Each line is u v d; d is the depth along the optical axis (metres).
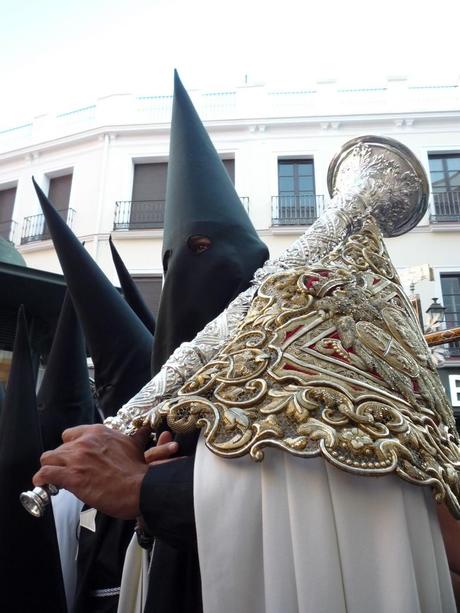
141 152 11.20
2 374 3.59
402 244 9.80
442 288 9.57
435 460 0.68
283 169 10.94
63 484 0.73
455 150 10.53
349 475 0.66
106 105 11.76
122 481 0.74
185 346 0.90
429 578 0.63
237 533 0.65
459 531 0.75
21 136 12.16
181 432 0.72
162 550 0.94
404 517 0.64
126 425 0.83
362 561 0.62
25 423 1.15
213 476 0.68
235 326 0.91
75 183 11.21
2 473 1.09
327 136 10.95
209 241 1.16
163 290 1.20
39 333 3.86
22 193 11.57
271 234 10.26
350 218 1.06
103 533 1.41
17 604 1.03
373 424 0.67
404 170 1.16
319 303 0.84
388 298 0.93
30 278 3.48
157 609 0.90
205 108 11.34
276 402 0.69
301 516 0.64
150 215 10.73
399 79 11.21
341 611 0.59
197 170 1.25
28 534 1.07
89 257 1.63
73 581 1.45
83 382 2.00
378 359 0.78
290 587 0.62
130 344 1.61
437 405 0.81
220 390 0.74
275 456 0.68
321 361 0.76
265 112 11.13
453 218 9.84
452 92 11.01
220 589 0.63
